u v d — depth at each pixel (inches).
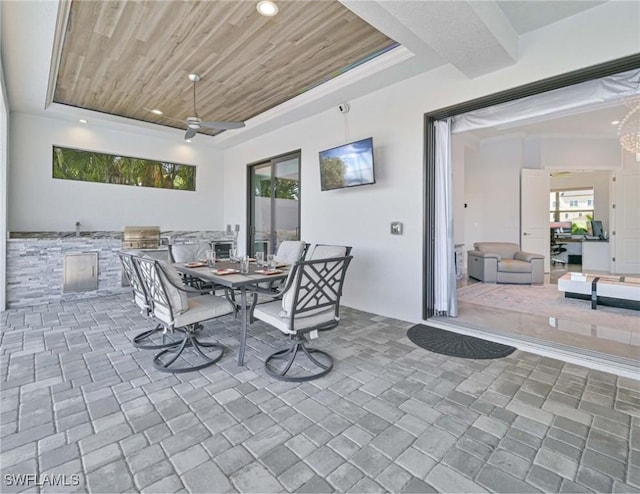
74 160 209.9
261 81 154.8
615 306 167.5
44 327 136.2
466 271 293.0
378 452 62.6
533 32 107.9
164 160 244.4
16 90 157.6
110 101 181.0
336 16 105.4
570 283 177.5
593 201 361.1
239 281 97.3
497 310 161.6
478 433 68.3
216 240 250.5
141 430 68.6
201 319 100.9
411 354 109.9
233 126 146.6
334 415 74.7
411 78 141.4
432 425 71.0
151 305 105.3
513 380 91.7
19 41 114.4
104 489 53.2
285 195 215.8
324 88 157.1
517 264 238.1
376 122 155.7
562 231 384.2
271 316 98.8
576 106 112.7
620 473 57.2
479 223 298.5
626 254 275.6
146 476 56.1
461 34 94.7
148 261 91.9
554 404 79.3
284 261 156.8
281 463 59.6
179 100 179.3
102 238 195.3
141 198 235.9
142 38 118.3
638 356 102.3
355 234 167.8
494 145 288.0
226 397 82.4
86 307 168.9
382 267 156.4
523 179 272.7
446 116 135.9
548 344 112.7
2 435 66.3
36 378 91.2
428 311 143.6
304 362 103.4
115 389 85.7
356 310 166.6
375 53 130.3
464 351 112.5
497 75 116.5
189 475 56.5
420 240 141.8
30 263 172.4
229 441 65.5
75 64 137.8
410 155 143.3
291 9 101.8
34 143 193.5
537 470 58.0
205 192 266.4
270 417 73.9
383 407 78.1
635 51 91.2
